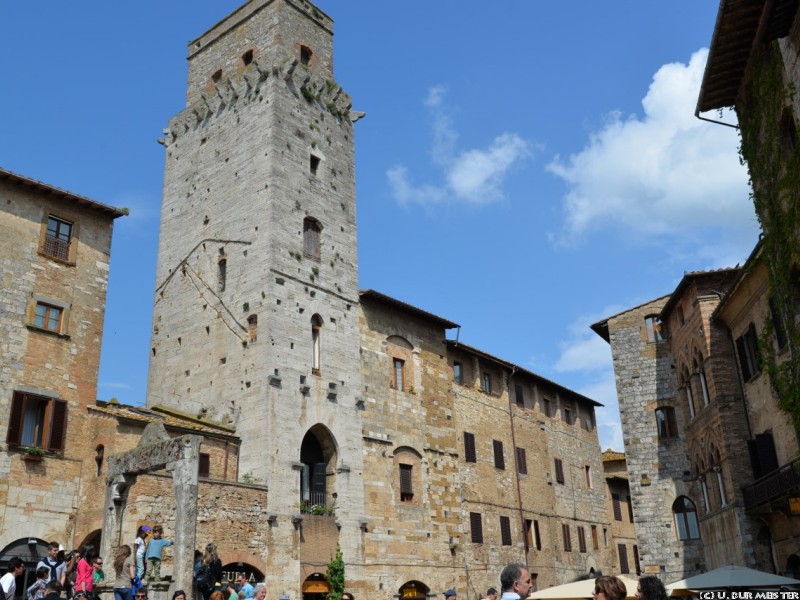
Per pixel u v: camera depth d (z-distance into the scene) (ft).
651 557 144.87
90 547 81.15
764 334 96.58
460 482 162.61
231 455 125.29
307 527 127.03
